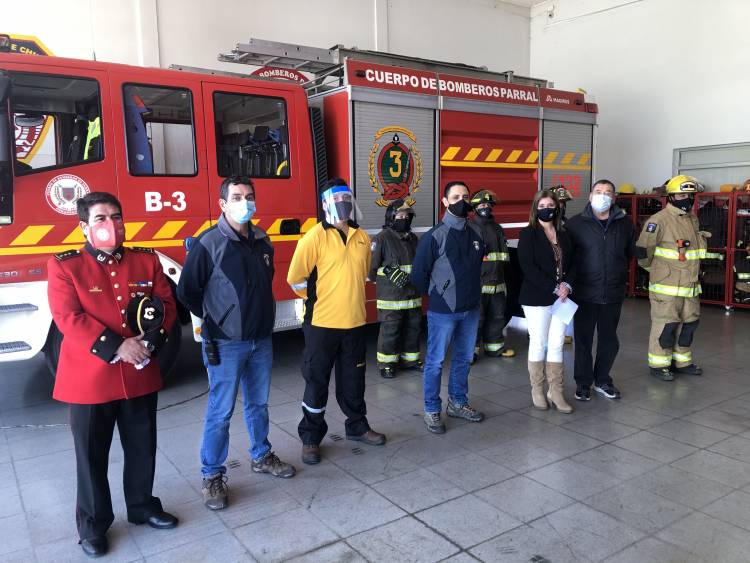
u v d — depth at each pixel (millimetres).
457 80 6008
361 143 5332
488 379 5191
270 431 4062
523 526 2799
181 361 5883
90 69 4180
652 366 5195
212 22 8141
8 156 3822
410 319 5438
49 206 4059
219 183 4746
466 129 6105
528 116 6668
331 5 9234
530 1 11633
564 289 4246
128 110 4348
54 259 2500
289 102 5059
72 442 3928
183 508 3029
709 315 7973
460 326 4062
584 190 7438
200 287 2938
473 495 3111
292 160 5090
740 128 9016
